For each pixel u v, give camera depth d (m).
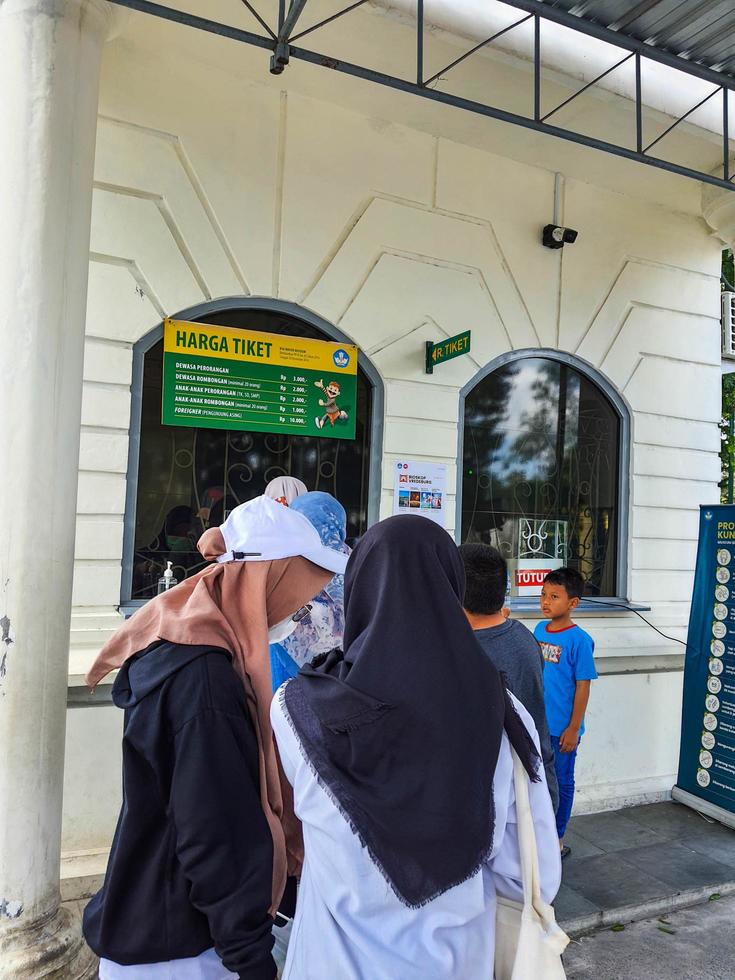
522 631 2.71
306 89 4.30
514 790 1.31
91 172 2.93
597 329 5.43
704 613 4.87
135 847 1.49
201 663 1.48
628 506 5.53
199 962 1.48
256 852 1.40
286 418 4.29
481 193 4.97
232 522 1.81
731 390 9.88
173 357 3.99
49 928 2.69
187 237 4.02
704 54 4.11
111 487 3.80
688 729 4.95
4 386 2.71
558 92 4.35
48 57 2.76
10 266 2.73
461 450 4.88
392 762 1.22
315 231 4.38
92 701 3.70
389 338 4.61
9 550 2.67
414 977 1.18
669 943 3.38
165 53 3.96
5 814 2.63
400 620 1.28
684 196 5.58
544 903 1.29
